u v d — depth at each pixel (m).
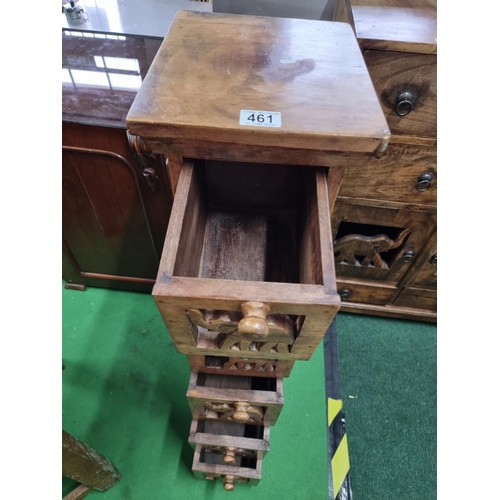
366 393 1.08
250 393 0.64
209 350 0.53
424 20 0.68
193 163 0.55
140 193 0.90
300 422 0.98
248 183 0.74
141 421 0.97
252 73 0.52
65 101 0.77
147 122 0.44
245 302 0.39
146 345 1.12
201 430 0.81
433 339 1.22
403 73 0.66
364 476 0.93
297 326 0.46
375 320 1.27
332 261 0.43
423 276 1.09
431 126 0.73
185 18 0.63
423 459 0.96
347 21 0.74
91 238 1.06
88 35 0.95
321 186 0.51
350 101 0.48
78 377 1.05
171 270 0.42
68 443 0.63
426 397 1.08
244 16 0.65
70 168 0.85
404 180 0.84
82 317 1.18
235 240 0.73
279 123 0.44
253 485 0.86
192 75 0.50
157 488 0.87
